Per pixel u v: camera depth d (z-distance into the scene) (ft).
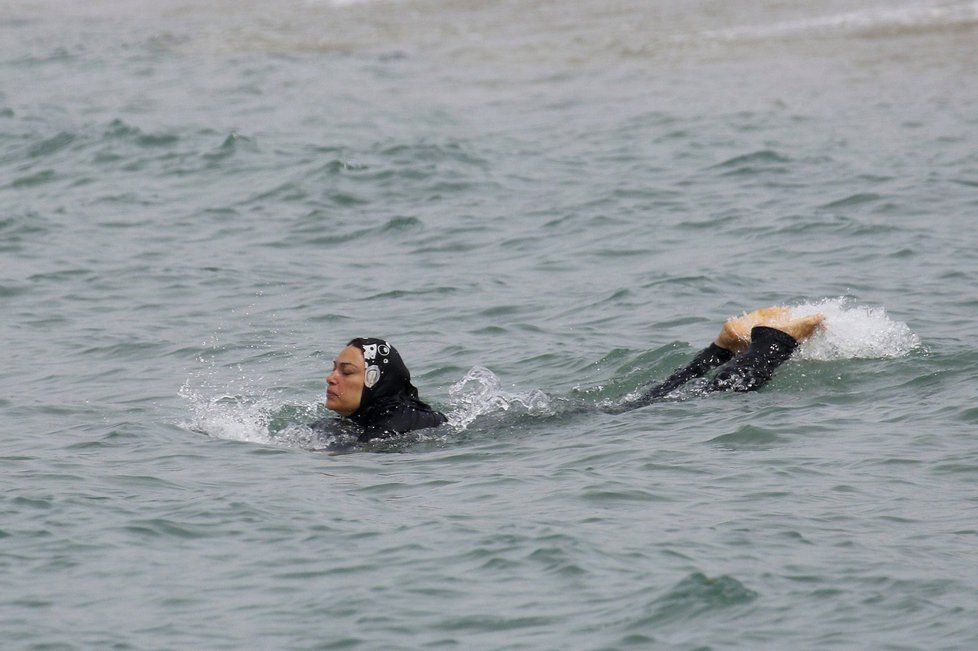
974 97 296.71
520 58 372.79
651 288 174.60
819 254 188.96
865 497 99.96
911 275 174.81
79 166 266.57
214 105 325.62
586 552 90.43
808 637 78.23
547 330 159.43
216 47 412.16
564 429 121.90
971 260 180.14
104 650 79.00
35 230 221.66
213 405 135.64
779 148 258.16
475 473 110.01
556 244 203.72
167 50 411.34
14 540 95.71
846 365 131.75
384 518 99.09
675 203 224.74
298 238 214.28
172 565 91.25
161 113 316.81
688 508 98.89
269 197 238.68
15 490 106.42
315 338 161.27
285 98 331.77
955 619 79.15
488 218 220.84
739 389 127.75
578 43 386.73
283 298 180.14
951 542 90.68
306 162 259.80
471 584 86.63
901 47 353.72
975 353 132.36
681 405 125.80
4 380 146.82
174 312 174.70
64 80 369.50
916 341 137.39
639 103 311.47
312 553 92.58
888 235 196.24
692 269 183.83
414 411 124.26
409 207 229.66
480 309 169.99
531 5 448.24
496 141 277.85
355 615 82.79
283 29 437.17
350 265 197.36
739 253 192.54
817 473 105.60
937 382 126.41
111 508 101.96
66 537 96.17
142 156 271.49
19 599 86.12
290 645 79.30
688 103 308.60
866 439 112.98
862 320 137.28
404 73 361.10
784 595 83.35
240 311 174.40
